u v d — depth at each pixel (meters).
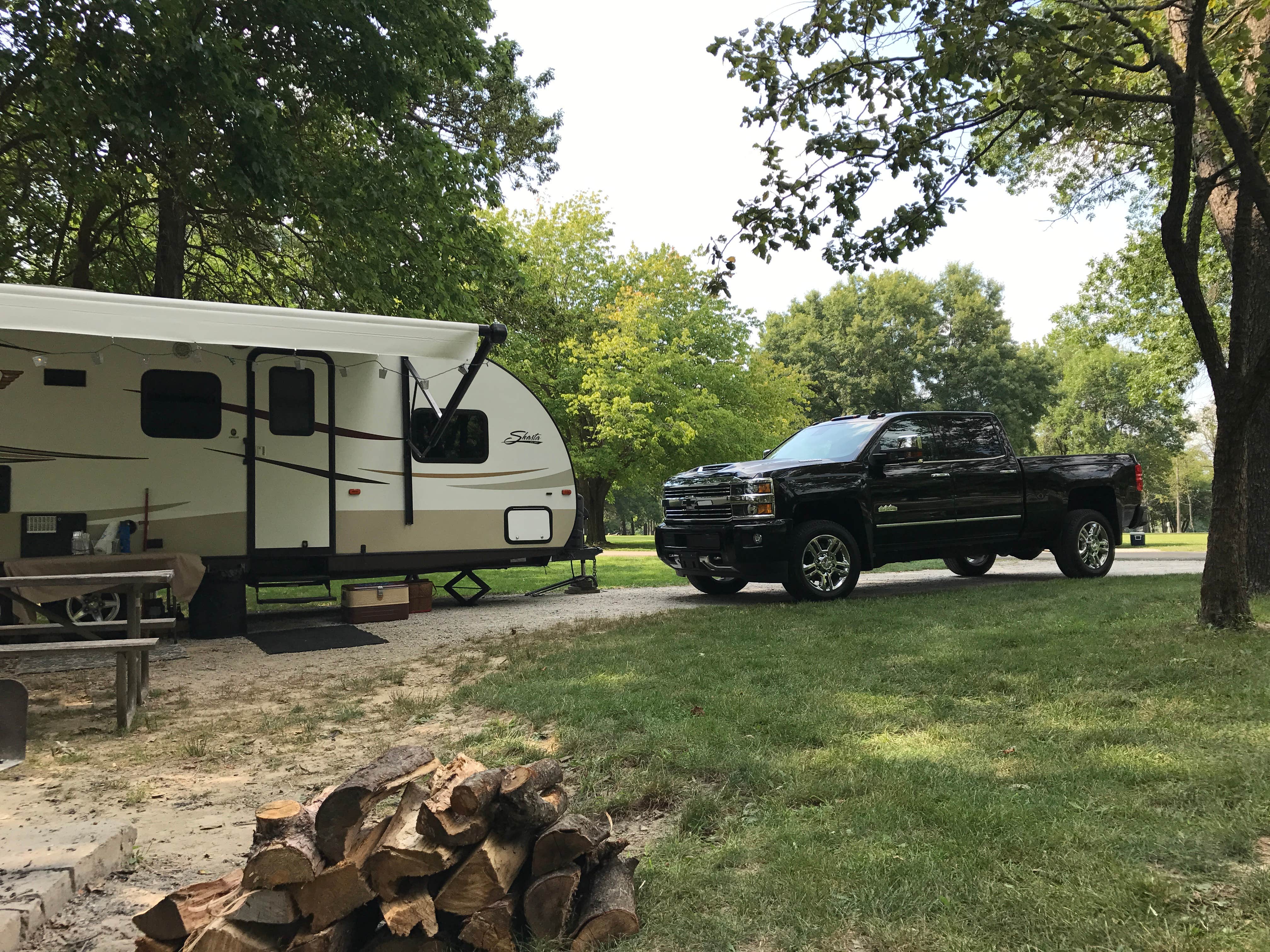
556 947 2.21
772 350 53.38
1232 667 4.80
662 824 3.11
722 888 2.47
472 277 13.33
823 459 9.53
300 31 9.66
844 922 2.21
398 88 10.55
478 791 2.17
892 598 8.87
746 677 5.16
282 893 2.04
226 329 6.91
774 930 2.22
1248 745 3.42
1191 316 6.35
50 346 8.06
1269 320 7.34
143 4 8.20
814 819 2.94
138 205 11.66
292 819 2.17
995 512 9.84
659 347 27.94
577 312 28.88
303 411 9.16
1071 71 6.16
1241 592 6.21
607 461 27.22
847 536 9.02
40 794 3.73
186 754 4.29
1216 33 6.56
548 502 10.62
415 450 9.72
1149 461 59.91
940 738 3.78
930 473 9.53
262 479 8.91
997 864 2.44
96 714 5.26
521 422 10.50
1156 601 7.81
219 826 3.31
